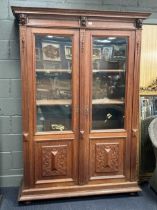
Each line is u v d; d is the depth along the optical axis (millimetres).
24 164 2652
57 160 2717
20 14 2426
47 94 2723
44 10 2451
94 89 2779
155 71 3242
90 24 2586
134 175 2881
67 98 2742
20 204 2709
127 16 2602
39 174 2699
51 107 2736
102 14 2555
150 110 3266
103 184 2820
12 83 3023
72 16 2531
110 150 2807
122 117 2842
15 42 2957
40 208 2645
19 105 3066
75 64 2631
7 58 2973
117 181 2863
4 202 2762
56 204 2715
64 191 2746
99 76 2787
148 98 3252
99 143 2779
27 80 2557
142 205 2727
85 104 2699
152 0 3162
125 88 2779
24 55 2514
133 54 2711
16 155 3131
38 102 2678
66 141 2719
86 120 2723
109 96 2844
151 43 3189
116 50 2766
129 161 2857
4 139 3092
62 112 2756
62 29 2553
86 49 2623
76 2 3020
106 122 2834
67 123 2762
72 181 2773
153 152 3188
